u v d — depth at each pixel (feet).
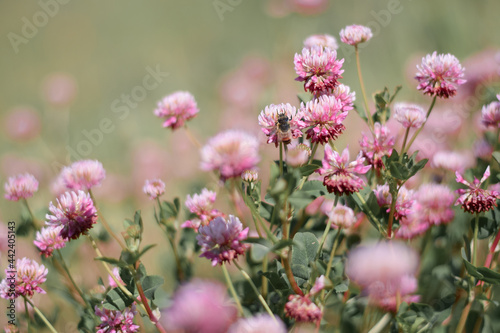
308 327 2.10
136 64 5.74
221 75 4.95
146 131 4.27
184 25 6.43
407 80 3.66
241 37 5.73
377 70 4.10
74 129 4.48
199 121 4.14
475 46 3.76
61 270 2.42
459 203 2.20
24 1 7.13
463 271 2.32
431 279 2.36
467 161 2.66
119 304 2.17
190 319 1.93
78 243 2.45
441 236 2.44
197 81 4.97
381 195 2.22
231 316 2.15
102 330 2.18
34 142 4.12
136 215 2.12
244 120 3.81
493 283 2.14
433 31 3.93
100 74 5.70
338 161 2.14
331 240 2.33
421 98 3.19
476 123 2.78
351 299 2.23
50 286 2.41
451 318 2.31
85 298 2.31
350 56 3.66
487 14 3.85
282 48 4.39
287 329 2.16
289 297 2.08
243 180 2.18
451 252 2.44
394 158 2.15
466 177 2.31
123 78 5.50
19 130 4.08
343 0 4.72
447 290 2.36
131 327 2.18
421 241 2.46
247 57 4.97
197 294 1.95
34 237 2.51
